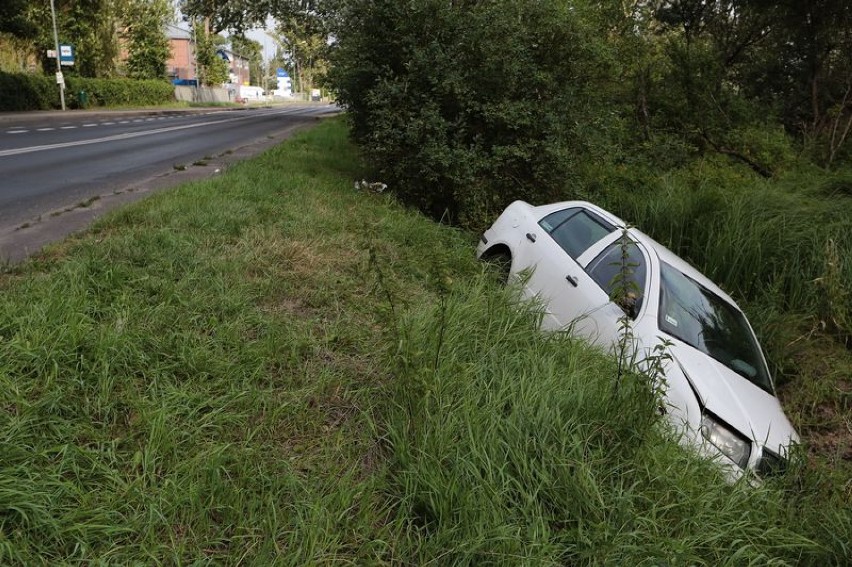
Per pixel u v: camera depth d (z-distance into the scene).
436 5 9.46
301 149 15.58
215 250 5.71
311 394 3.58
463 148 9.00
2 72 28.70
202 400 3.29
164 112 39.62
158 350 3.66
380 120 9.59
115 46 43.00
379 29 10.27
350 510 2.76
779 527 3.16
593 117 9.66
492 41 9.20
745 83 17.98
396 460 3.06
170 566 2.34
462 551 2.52
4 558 2.16
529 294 5.46
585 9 11.02
